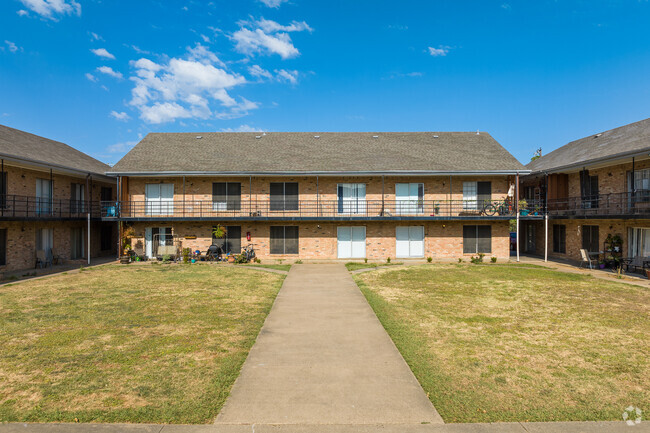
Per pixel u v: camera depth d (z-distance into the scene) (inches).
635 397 216.1
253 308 414.9
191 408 201.6
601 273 659.4
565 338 315.6
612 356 276.5
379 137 1073.5
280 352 284.4
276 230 874.8
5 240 685.9
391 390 223.8
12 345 293.9
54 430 180.2
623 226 717.9
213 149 980.6
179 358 269.7
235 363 261.3
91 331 329.1
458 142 1040.2
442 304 433.1
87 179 851.4
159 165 874.8
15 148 721.0
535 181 990.4
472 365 259.9
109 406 203.0
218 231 840.3
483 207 864.9
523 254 1005.2
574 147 986.7
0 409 199.3
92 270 701.3
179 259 852.6
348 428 184.2
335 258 874.8
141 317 374.6
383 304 433.4
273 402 209.2
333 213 877.2
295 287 538.6
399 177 880.9
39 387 224.7
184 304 430.3
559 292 495.5
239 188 876.6
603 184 784.3
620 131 883.4
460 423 188.9
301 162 893.2
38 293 486.3
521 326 347.9
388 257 836.0
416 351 285.7
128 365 257.0
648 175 676.1
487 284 553.3
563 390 224.2
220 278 611.2
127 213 868.6
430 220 849.5
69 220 804.6
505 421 190.9
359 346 297.7
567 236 884.0
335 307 421.7
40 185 790.5
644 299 455.2
